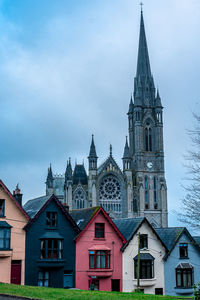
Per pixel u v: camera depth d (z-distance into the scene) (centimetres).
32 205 5634
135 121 16512
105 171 14975
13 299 3022
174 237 5931
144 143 16350
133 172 16150
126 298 3072
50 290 3388
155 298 3191
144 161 16050
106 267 5306
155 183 16012
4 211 4856
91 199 14538
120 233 5491
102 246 5344
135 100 16738
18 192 5756
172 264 5750
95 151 14912
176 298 3322
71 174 14688
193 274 5844
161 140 16400
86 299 2947
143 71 17512
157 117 16625
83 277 5175
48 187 15600
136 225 5694
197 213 3241
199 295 2862
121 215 14888
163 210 15675
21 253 4866
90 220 5341
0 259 4706
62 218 5203
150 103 16850
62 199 16238
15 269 4812
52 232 5097
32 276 4875
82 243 5259
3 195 4891
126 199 14962
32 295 3075
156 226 15488
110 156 15162
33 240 4966
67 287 5088
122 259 5447
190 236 5975
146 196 15775
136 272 5484
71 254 5162
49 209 5141
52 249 5062
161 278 5628
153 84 17288
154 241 5706
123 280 5378
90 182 14675
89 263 5247
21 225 4934
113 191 15025
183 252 5906
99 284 5244
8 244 4781
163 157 16212
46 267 4969
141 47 18138
